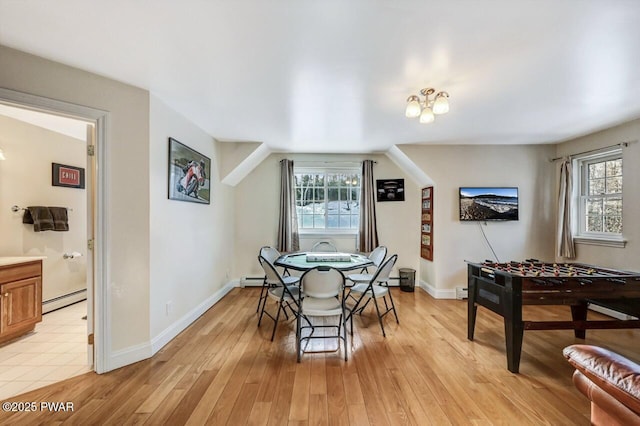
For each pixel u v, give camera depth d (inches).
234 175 170.9
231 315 135.9
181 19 59.6
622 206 128.8
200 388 78.1
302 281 98.5
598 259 140.7
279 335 113.7
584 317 112.7
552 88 92.1
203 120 124.1
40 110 75.7
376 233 184.4
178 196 113.7
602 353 51.9
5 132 122.6
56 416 67.1
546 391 78.2
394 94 96.5
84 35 65.4
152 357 95.0
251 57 74.5
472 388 79.3
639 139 122.0
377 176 189.5
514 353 87.3
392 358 95.8
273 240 188.5
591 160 148.6
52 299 140.4
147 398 73.6
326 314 96.3
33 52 72.5
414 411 69.6
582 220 152.6
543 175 165.5
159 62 77.2
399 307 150.1
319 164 189.6
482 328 122.1
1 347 102.0
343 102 103.6
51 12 57.3
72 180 151.8
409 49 70.6
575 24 61.1
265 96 98.6
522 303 88.2
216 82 88.5
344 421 65.9
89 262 86.6
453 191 166.2
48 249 138.7
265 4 55.1
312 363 92.2
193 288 128.7
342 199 192.4
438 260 167.0
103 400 72.8
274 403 72.0
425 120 95.3
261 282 186.1
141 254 93.0
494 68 79.7
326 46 69.4
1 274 102.7
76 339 108.5
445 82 88.0
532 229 166.1
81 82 81.0
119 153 87.8
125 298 89.4
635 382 43.9
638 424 43.7
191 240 126.3
